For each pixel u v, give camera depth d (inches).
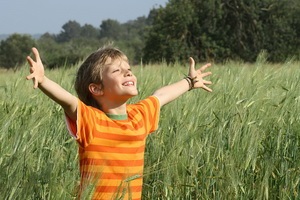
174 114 213.6
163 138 208.2
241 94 240.2
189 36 1624.0
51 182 165.3
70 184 174.1
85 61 150.8
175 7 1616.6
